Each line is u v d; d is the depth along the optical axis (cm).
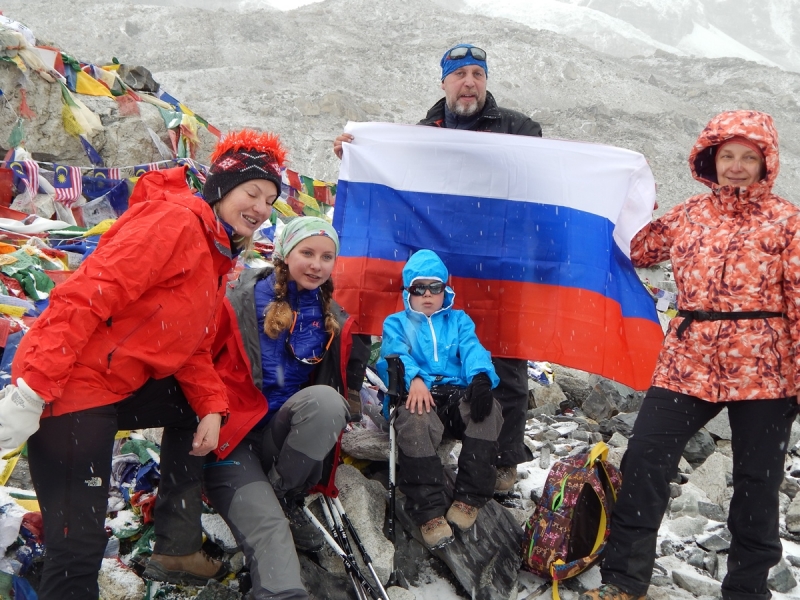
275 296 347
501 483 434
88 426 264
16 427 247
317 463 329
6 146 699
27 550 322
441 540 351
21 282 469
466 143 454
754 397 337
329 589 338
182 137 854
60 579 265
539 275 444
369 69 7994
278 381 345
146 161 808
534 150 452
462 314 394
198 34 9669
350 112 5669
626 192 443
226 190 287
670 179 5069
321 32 10075
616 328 434
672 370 353
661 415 350
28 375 247
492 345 442
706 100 8712
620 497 354
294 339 349
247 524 303
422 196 453
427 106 6912
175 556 318
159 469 354
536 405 595
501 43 9525
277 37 9750
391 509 371
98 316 255
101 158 775
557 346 436
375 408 438
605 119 6297
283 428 330
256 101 5712
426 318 389
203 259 280
